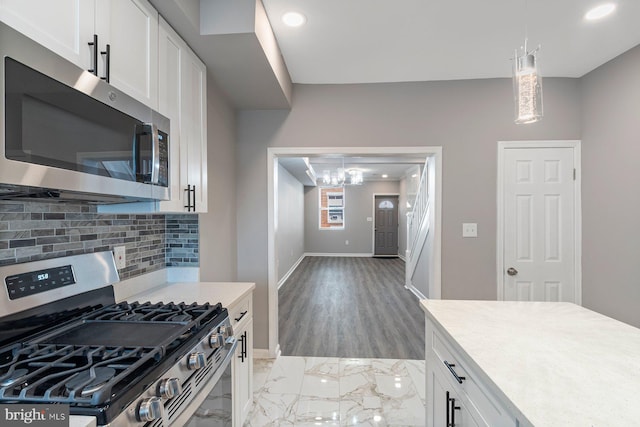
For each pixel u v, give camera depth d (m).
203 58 1.97
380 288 5.54
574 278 2.77
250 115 2.92
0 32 0.72
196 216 2.12
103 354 0.95
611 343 1.14
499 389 0.86
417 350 3.02
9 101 0.74
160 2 1.42
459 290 2.84
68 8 0.96
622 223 2.37
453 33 2.11
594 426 0.71
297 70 2.63
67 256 1.33
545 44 2.23
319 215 9.70
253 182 2.92
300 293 5.18
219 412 1.39
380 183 9.57
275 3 1.81
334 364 2.74
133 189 1.17
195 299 1.68
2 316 1.04
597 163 2.58
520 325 1.33
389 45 2.26
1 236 1.11
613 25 2.01
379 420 2.01
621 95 2.36
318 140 2.89
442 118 2.82
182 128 1.73
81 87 0.95
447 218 2.83
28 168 0.79
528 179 2.80
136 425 0.79
